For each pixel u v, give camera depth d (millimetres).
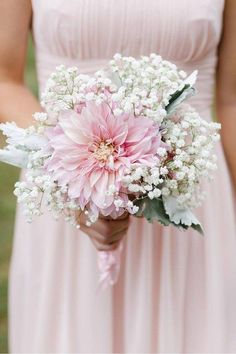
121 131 2023
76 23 2391
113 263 2396
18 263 2668
